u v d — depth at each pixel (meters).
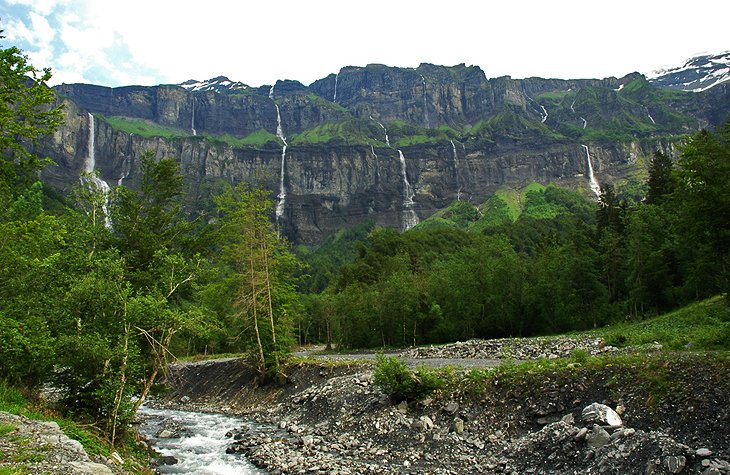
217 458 22.55
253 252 41.00
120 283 21.06
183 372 48.69
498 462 17.84
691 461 13.20
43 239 22.47
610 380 19.94
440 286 77.12
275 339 40.53
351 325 80.94
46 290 21.59
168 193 41.12
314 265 198.12
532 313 68.19
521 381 22.58
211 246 41.47
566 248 71.81
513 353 38.03
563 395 20.62
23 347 19.77
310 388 34.66
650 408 17.80
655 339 33.19
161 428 30.44
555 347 37.00
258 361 41.25
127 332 19.92
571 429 17.06
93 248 30.89
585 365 21.66
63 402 20.69
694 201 28.73
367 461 20.27
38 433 14.57
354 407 27.12
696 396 17.08
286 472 19.64
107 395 19.27
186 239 39.50
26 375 22.05
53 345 19.19
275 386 39.50
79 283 19.84
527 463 17.05
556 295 65.00
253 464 21.34
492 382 23.58
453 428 21.84
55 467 12.09
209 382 46.16
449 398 23.91
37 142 22.59
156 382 25.17
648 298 60.22
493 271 71.50
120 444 20.41
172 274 23.53
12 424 15.03
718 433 15.36
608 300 66.12
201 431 29.58
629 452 14.44
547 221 191.25
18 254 22.08
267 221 42.72
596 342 36.06
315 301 102.62
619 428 16.34
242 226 41.25
